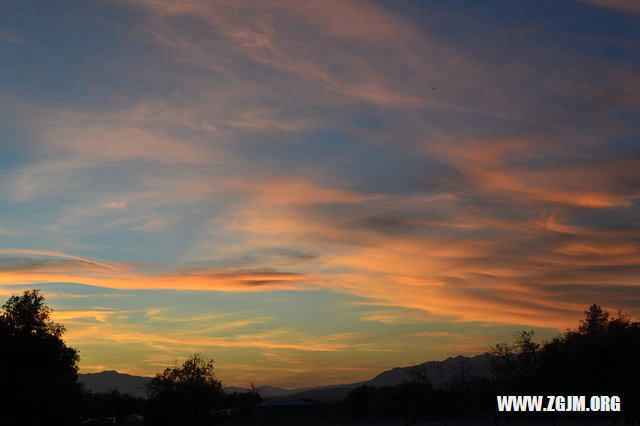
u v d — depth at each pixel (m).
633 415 81.31
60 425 64.12
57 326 71.56
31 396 61.25
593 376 93.25
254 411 153.25
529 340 105.56
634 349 89.50
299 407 159.75
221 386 86.06
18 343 67.31
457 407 140.12
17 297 70.25
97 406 146.00
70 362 72.38
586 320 122.75
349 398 164.00
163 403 82.75
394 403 150.50
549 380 102.31
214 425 87.31
